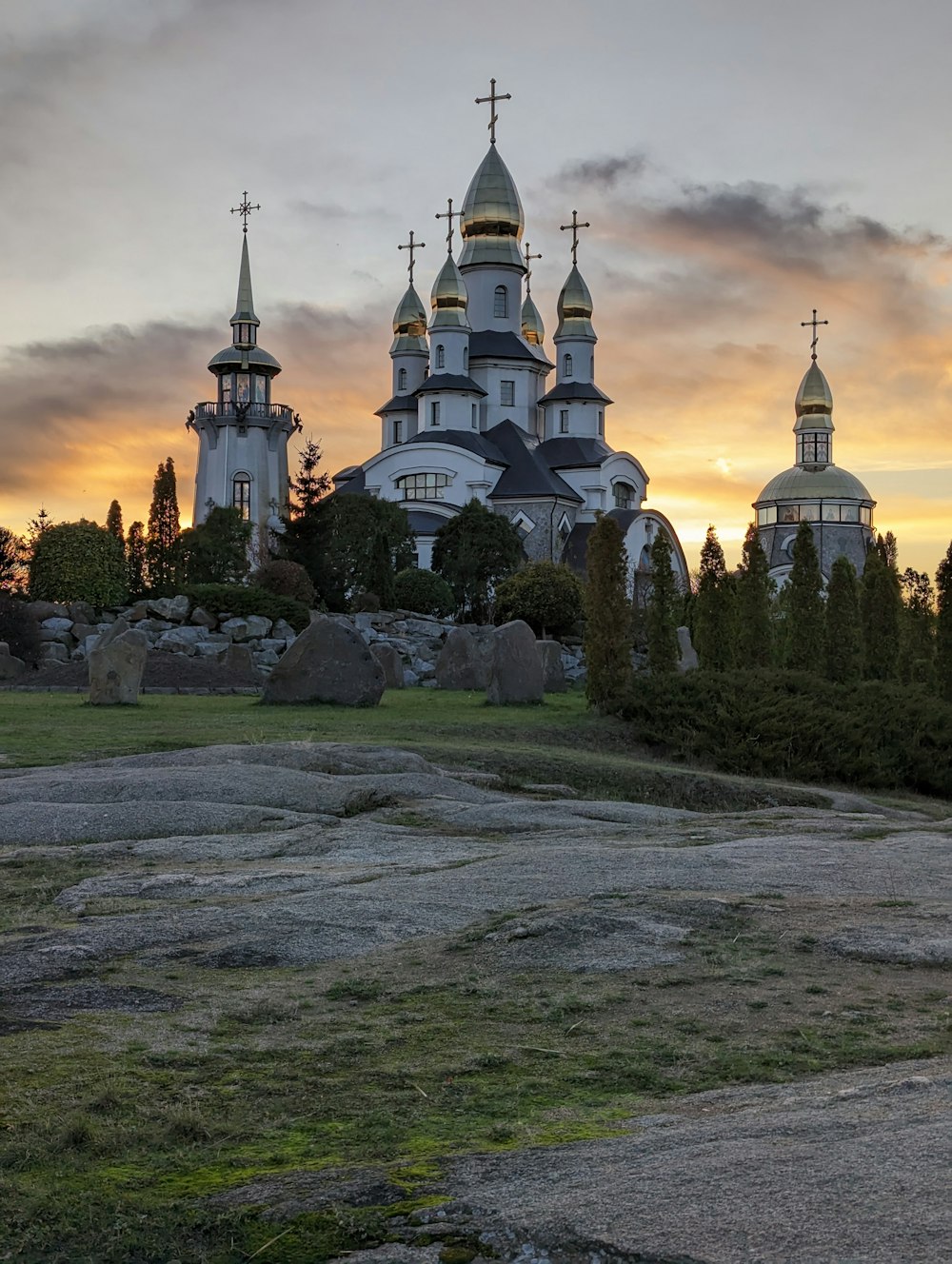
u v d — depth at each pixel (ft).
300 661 96.58
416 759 63.16
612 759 78.02
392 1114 17.84
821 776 86.07
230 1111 18.03
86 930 28.45
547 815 49.16
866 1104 16.83
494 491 320.50
